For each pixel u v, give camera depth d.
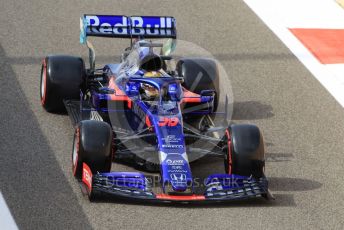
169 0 59.72
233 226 31.12
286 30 55.72
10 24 53.09
